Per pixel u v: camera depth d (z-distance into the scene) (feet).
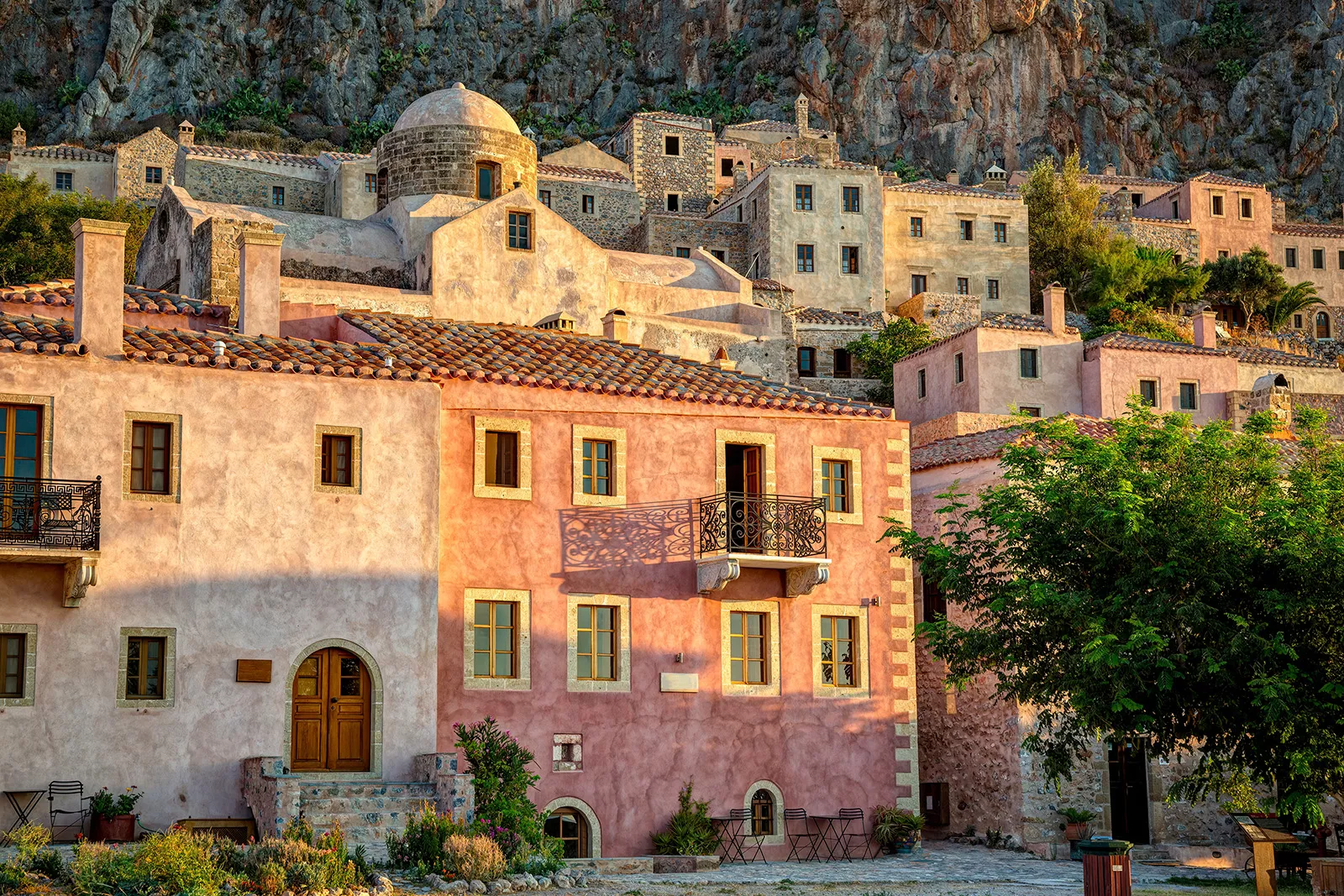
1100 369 212.02
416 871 78.38
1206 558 90.74
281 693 90.43
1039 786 113.39
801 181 277.64
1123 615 89.92
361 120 515.91
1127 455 97.04
